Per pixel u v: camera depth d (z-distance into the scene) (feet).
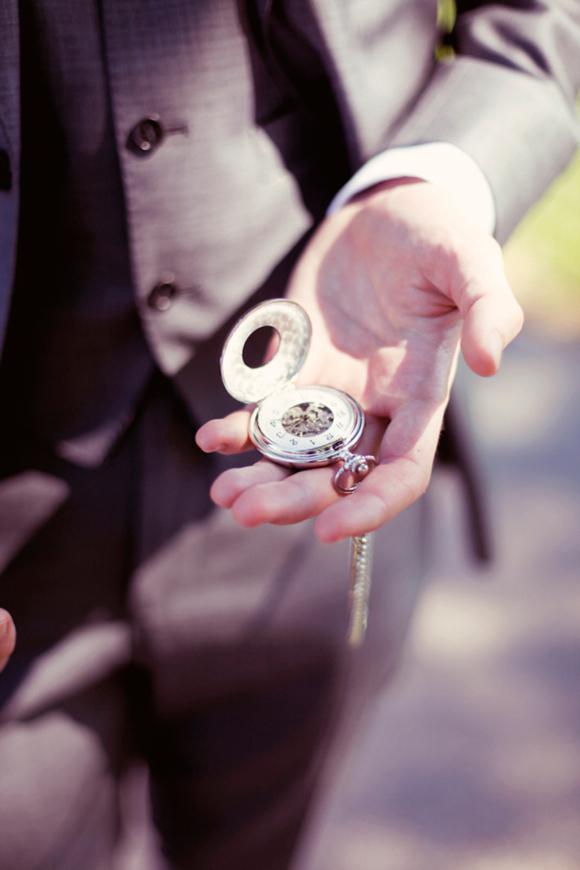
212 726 2.14
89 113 1.83
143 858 2.65
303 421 1.82
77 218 1.90
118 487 2.00
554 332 5.85
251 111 1.92
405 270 1.82
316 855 2.69
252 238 1.98
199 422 2.00
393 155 1.94
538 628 3.42
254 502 1.63
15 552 2.02
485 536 2.32
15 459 2.00
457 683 3.19
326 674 2.12
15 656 2.01
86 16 1.79
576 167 7.83
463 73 2.00
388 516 1.61
